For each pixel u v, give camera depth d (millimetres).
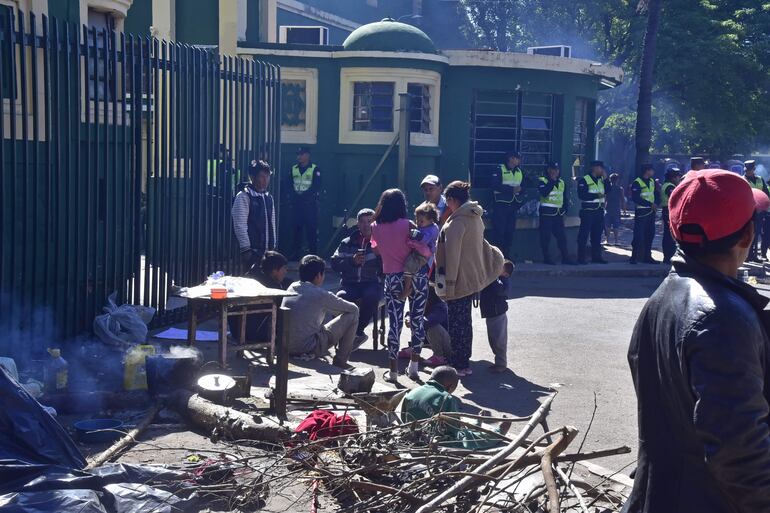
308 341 8109
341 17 29141
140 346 6715
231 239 10797
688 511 2211
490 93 16953
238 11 16641
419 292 8023
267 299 7852
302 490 4773
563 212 16656
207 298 7598
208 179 10305
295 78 16000
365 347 9500
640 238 17156
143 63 9000
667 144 43875
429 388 5680
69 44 8000
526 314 11844
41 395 6270
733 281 2215
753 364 2062
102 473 4523
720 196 2271
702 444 2086
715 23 30109
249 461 4977
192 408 5930
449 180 16641
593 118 18906
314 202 15422
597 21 32875
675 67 29266
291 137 16109
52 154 7922
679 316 2197
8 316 7508
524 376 8359
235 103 10734
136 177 9008
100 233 8578
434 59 15836
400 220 7969
